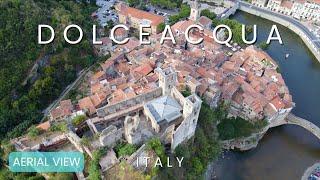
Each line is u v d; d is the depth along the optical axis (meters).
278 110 139.25
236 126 140.38
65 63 145.62
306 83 176.38
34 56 138.25
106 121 108.69
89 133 105.62
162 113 103.19
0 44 132.75
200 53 164.50
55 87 137.38
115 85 135.75
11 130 120.19
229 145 137.50
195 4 196.75
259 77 158.50
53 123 108.56
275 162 133.00
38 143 98.94
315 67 189.88
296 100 163.75
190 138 111.12
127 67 151.75
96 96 127.88
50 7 166.62
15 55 134.62
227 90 141.50
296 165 132.12
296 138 142.38
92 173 86.19
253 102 139.25
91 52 162.50
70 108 120.56
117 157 91.69
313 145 139.62
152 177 89.12
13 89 128.62
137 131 91.88
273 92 147.50
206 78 141.38
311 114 155.88
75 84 144.62
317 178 126.69
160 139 99.50
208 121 120.88
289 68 187.00
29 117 123.94
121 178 86.19
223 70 155.38
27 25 141.75
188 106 99.31
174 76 110.81
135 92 127.25
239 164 131.50
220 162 131.62
